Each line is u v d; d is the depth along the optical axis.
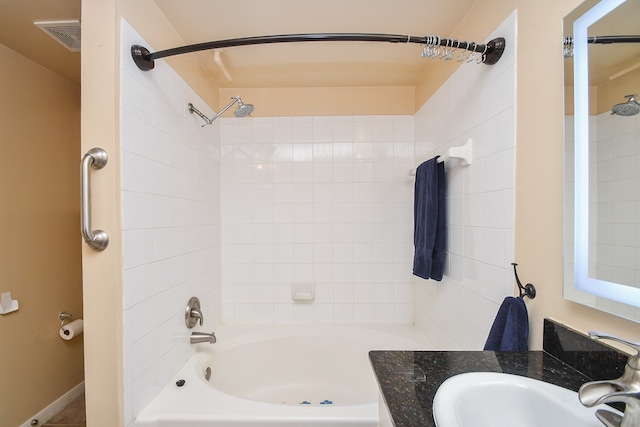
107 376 0.94
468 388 0.63
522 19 0.93
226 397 1.18
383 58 1.64
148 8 1.14
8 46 1.49
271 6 1.24
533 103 0.88
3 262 1.50
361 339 1.82
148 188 1.12
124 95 0.98
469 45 1.03
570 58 0.75
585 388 0.51
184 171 1.45
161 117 1.23
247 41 1.05
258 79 1.89
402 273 2.03
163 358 1.23
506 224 1.01
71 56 1.59
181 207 1.41
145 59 1.05
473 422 0.59
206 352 1.59
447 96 1.48
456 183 1.38
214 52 1.53
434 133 1.65
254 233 2.03
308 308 2.04
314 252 2.03
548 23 0.82
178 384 1.26
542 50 0.85
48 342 1.71
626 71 0.62
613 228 0.65
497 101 1.05
